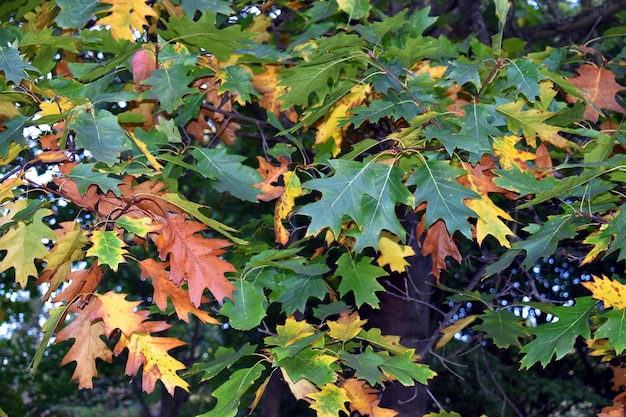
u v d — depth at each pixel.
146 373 2.82
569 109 3.69
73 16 3.55
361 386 3.10
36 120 2.85
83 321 3.00
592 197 3.03
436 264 3.37
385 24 3.29
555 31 6.28
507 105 3.22
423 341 4.50
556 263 7.73
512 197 3.30
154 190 2.93
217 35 3.45
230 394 2.83
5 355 10.54
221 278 2.87
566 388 10.14
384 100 3.78
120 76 4.54
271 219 4.25
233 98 4.27
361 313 5.04
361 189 2.94
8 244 2.73
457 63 3.23
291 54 3.89
